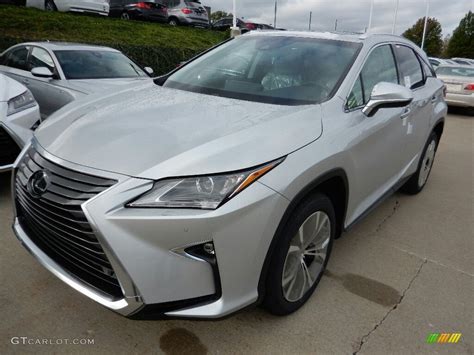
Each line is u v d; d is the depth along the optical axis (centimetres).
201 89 302
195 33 1972
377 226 390
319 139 236
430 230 389
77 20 1572
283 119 236
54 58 599
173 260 186
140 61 1313
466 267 327
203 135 212
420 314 264
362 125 278
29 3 1620
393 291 287
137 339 226
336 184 265
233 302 201
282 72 301
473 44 5609
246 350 223
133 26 1738
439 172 586
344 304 267
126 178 190
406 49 399
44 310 243
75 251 204
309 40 331
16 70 653
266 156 205
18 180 239
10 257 292
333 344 232
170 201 186
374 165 305
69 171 203
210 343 227
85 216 186
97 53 658
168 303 192
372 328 247
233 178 193
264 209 197
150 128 223
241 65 322
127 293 187
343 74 289
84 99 300
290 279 235
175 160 194
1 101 383
